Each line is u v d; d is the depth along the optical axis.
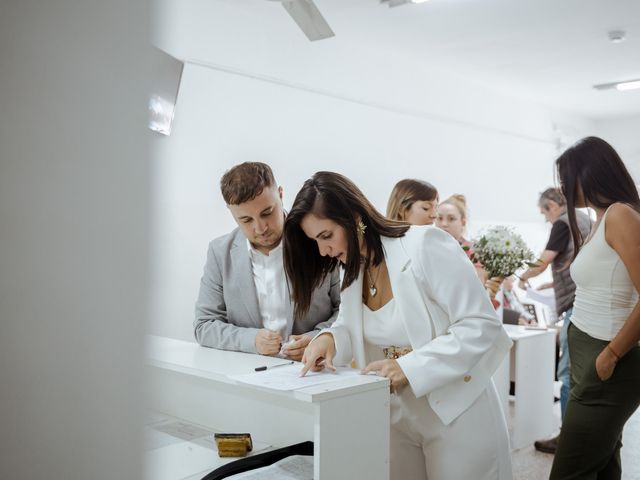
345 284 1.45
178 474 1.31
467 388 1.41
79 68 0.30
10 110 0.28
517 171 6.01
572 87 5.61
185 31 3.30
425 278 1.39
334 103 4.18
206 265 2.07
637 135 6.86
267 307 1.97
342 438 1.15
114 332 0.33
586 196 1.88
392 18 3.83
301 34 3.96
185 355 1.68
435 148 5.04
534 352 3.43
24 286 0.29
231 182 1.82
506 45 4.36
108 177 0.32
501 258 3.06
